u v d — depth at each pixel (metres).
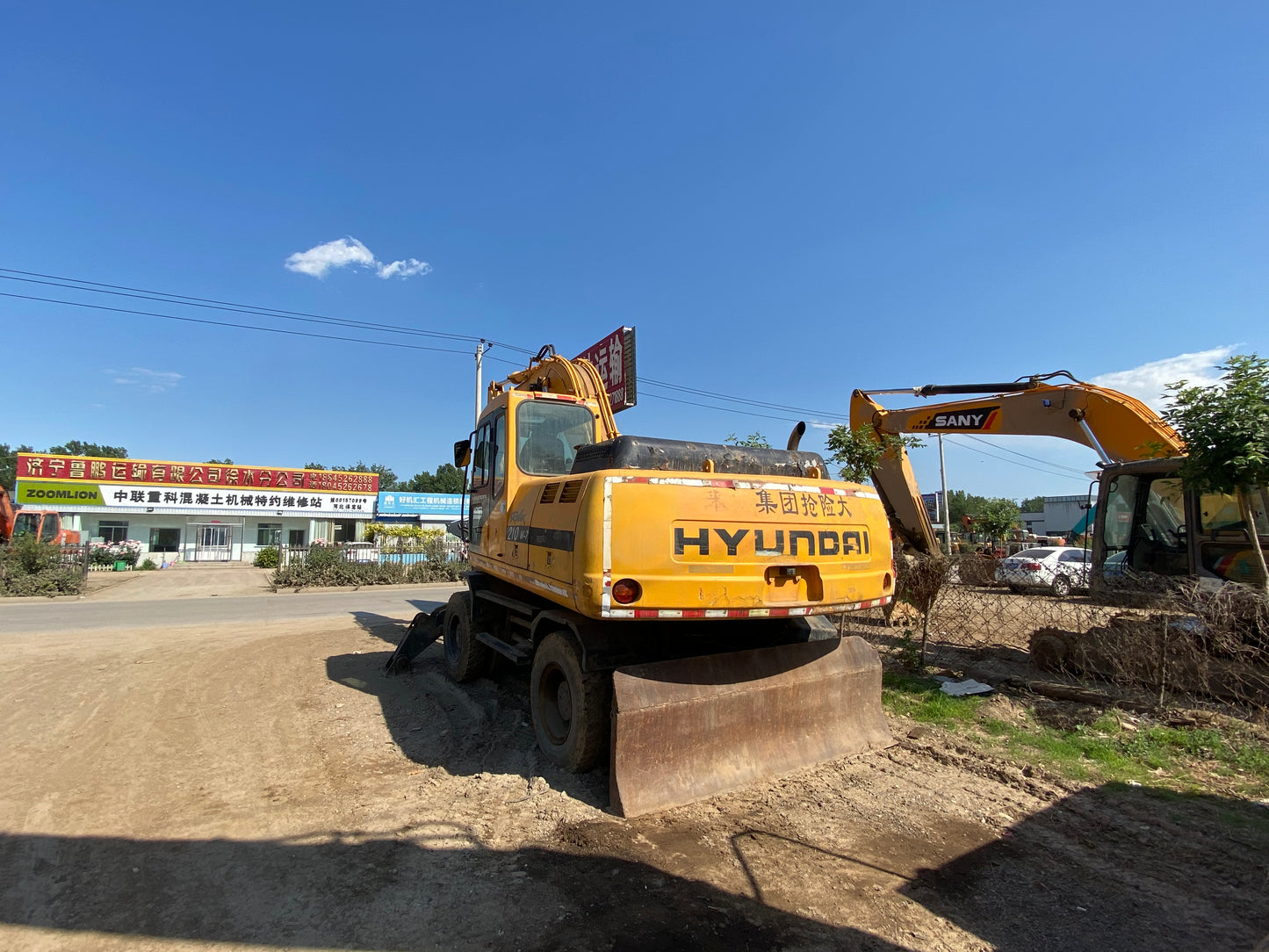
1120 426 8.05
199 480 34.53
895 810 3.92
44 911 2.90
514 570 5.14
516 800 4.05
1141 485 7.23
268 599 17.30
